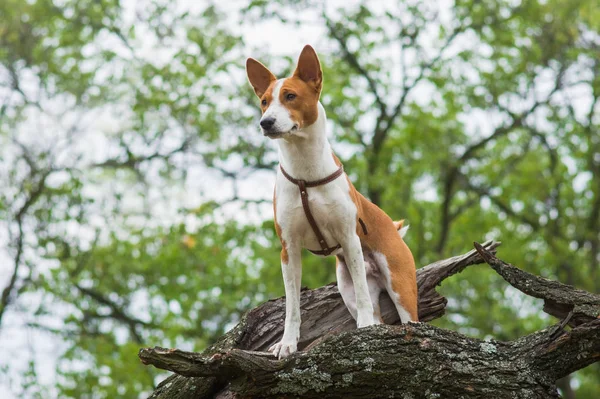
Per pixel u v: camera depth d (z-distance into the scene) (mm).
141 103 15516
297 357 5547
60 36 15992
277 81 6094
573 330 5508
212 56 15422
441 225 17328
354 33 15531
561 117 16984
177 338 15352
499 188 17812
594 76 16828
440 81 15414
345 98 15320
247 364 5441
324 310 6742
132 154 15977
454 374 5461
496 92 16109
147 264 15297
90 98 15586
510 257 17016
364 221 6500
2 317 15188
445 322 16438
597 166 18000
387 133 16375
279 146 6191
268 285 15148
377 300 6727
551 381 5555
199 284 15375
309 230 6191
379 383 5469
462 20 15664
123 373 14422
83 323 16344
